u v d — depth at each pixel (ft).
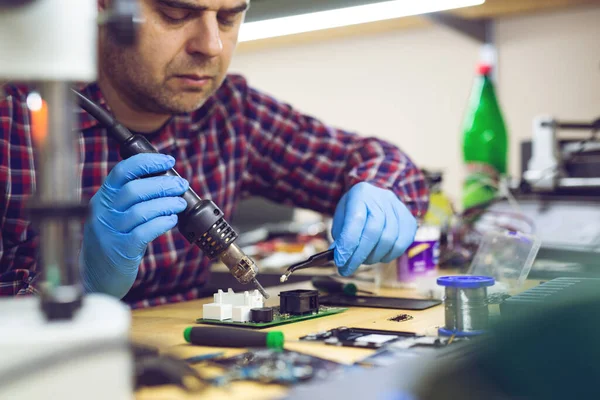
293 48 9.02
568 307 1.84
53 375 1.47
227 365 2.00
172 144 4.55
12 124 4.08
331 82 8.75
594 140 5.49
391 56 8.25
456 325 2.44
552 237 4.75
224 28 3.67
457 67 7.77
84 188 4.20
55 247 1.61
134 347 1.98
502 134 5.84
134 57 3.63
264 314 2.75
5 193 4.03
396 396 1.59
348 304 3.29
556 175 5.35
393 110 8.29
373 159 4.49
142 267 4.37
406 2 4.34
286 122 5.01
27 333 1.47
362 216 3.51
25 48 1.57
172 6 3.43
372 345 2.25
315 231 7.02
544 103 7.11
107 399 1.53
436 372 1.71
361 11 4.50
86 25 1.62
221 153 4.83
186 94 3.74
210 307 2.90
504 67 7.31
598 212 4.86
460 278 2.51
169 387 1.81
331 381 1.72
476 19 7.23
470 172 5.57
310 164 4.93
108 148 4.27
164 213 2.98
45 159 1.64
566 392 1.67
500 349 1.76
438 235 4.12
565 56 6.96
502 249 3.66
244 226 7.95
